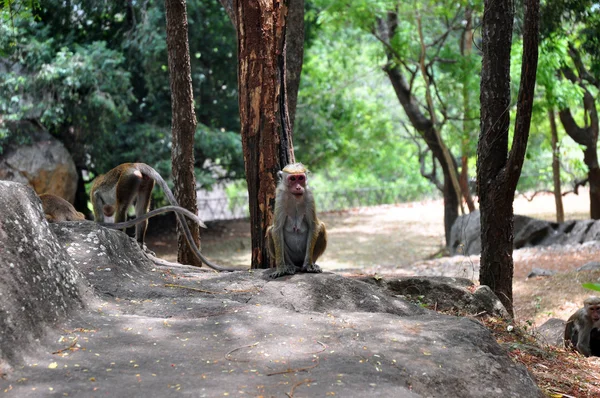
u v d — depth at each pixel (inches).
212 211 1239.5
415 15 792.3
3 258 181.9
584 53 710.5
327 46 1181.1
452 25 815.7
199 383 155.9
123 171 337.4
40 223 209.6
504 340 276.7
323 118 1071.0
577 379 238.8
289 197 263.3
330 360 174.2
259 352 179.3
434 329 208.8
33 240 199.6
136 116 930.1
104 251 262.5
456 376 177.2
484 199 335.0
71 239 265.3
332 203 1408.7
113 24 904.3
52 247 210.7
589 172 825.5
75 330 191.5
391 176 1637.6
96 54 788.6
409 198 1466.5
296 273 266.2
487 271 336.2
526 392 186.9
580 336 327.3
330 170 1590.8
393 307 249.6
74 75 757.9
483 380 181.8
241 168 973.8
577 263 584.4
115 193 342.3
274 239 266.7
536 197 1331.2
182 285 254.1
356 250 941.2
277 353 179.2
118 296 231.5
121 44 875.4
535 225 721.0
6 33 637.9
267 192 315.6
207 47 942.4
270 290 246.1
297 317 212.8
